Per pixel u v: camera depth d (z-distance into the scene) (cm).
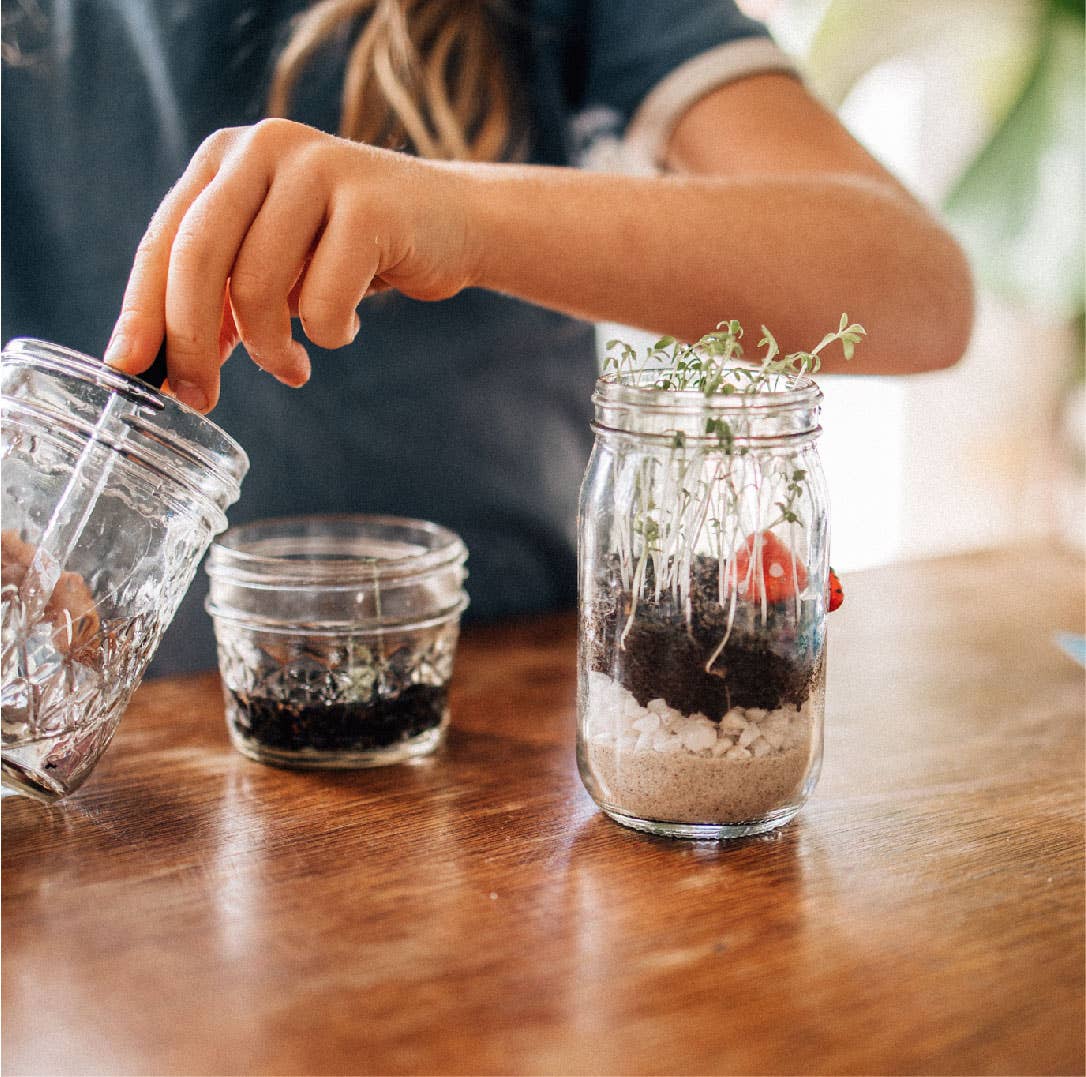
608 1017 45
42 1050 42
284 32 95
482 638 94
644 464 56
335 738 67
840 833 60
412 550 77
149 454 56
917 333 81
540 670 86
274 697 67
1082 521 228
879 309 78
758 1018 45
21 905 53
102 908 52
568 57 103
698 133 95
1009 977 47
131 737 73
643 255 71
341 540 78
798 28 199
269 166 58
